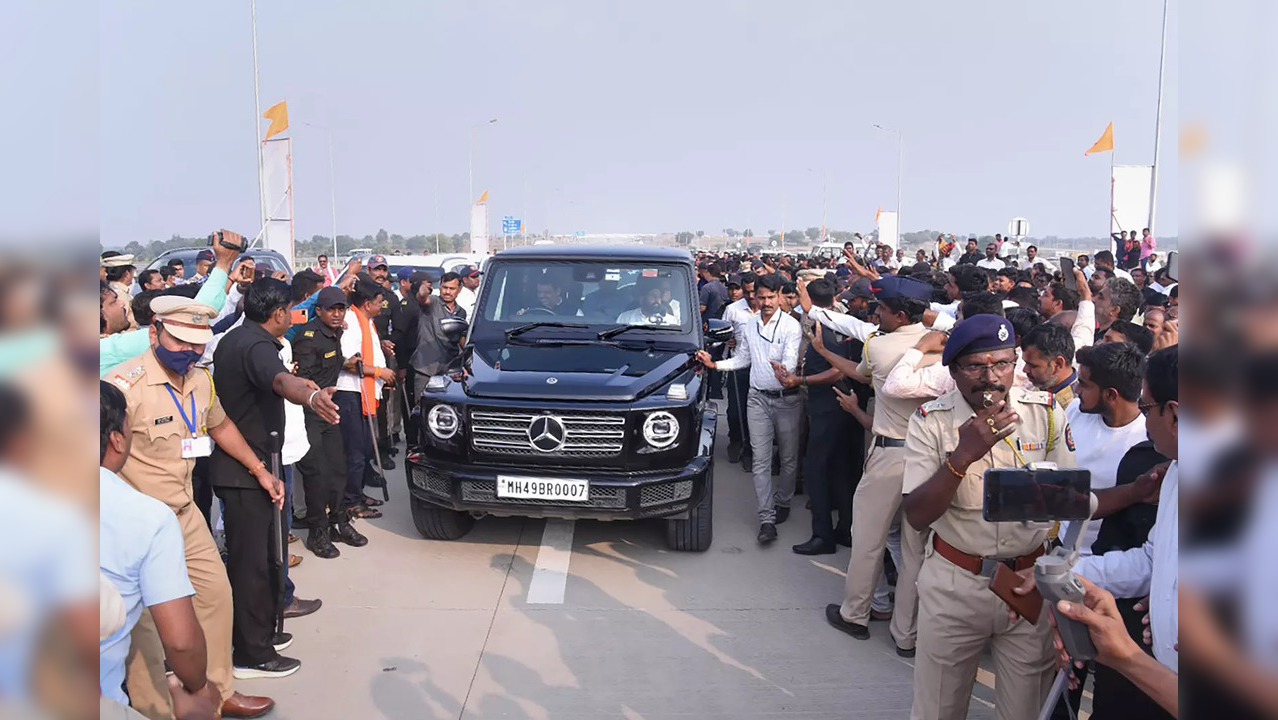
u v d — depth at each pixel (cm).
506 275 705
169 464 355
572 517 554
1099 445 352
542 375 582
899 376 425
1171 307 571
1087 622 187
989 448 265
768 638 477
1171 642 195
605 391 559
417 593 531
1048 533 293
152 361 356
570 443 548
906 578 454
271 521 425
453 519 610
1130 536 304
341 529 613
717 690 419
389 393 834
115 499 237
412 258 2114
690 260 715
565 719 391
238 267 619
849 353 574
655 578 562
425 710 398
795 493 776
